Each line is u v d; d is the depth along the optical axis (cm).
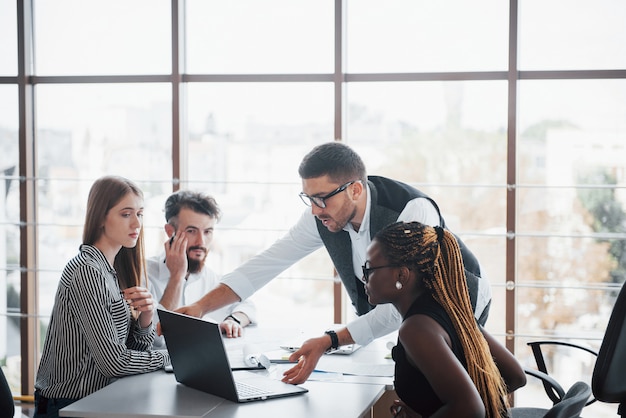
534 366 452
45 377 265
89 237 273
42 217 491
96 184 275
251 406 226
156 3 473
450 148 455
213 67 474
